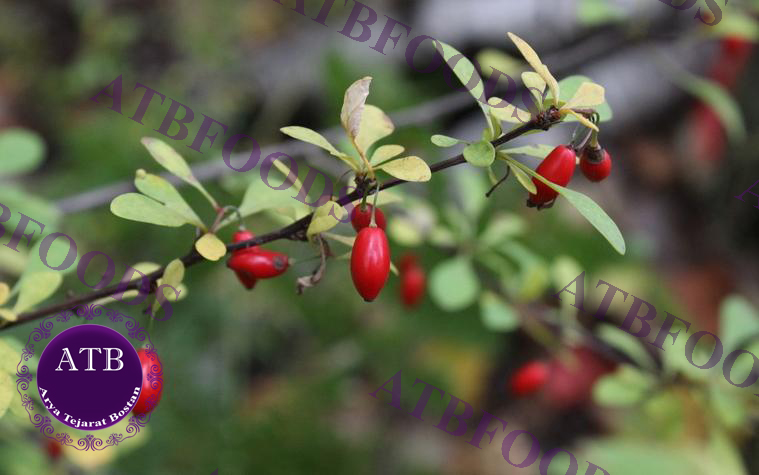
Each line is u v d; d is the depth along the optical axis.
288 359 0.47
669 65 0.34
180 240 0.42
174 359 0.41
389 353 0.46
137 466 0.37
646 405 0.29
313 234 0.21
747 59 0.57
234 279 0.45
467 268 0.30
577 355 0.48
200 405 0.41
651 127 0.62
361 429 0.48
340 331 0.47
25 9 0.66
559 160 0.21
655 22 0.49
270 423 0.42
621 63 0.61
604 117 0.21
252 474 0.40
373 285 0.20
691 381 0.29
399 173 0.20
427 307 0.45
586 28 0.54
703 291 0.58
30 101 0.60
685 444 0.32
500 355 0.49
